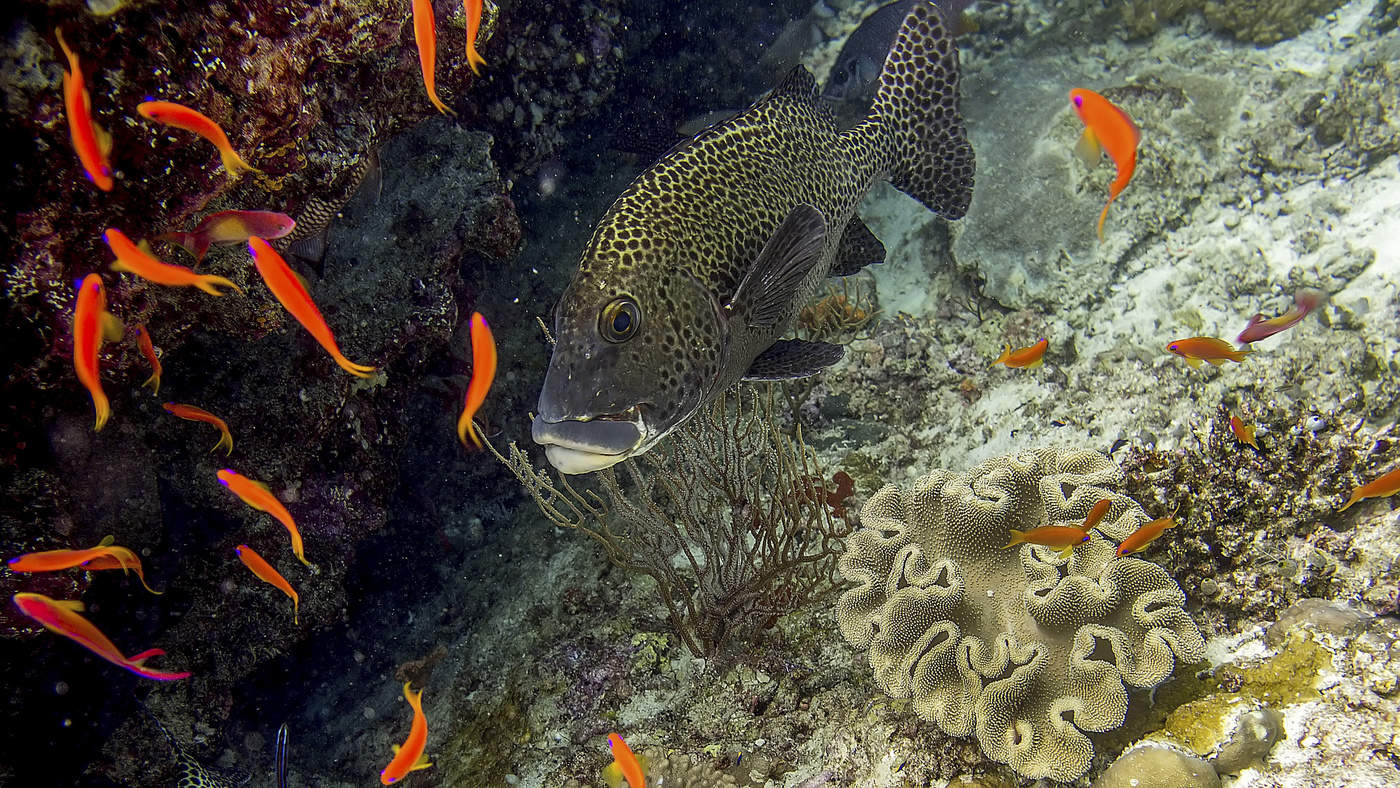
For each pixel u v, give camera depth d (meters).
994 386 1.12
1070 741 0.69
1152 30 1.38
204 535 0.95
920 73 1.02
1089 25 1.42
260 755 1.12
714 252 0.75
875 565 0.82
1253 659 0.77
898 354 1.15
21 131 0.58
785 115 0.87
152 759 0.92
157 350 0.77
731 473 0.92
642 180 0.74
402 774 0.63
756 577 0.89
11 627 0.71
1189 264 1.15
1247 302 1.10
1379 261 1.04
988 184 1.26
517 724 0.92
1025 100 1.33
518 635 1.03
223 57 0.64
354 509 1.05
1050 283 1.19
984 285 1.21
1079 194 1.21
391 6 0.74
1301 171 1.16
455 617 1.19
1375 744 0.65
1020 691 0.72
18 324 0.63
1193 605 0.84
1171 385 0.97
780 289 0.79
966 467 1.04
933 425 1.11
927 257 1.30
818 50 1.69
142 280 0.68
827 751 0.80
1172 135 1.22
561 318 0.70
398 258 1.01
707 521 0.90
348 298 0.98
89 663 0.88
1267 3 1.29
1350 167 1.14
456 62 0.88
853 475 1.06
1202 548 0.84
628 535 0.93
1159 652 0.70
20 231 0.60
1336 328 1.01
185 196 0.66
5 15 0.56
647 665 0.92
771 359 0.85
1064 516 0.78
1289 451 0.85
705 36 1.51
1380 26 1.23
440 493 1.30
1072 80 1.35
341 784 1.05
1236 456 0.86
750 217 0.79
